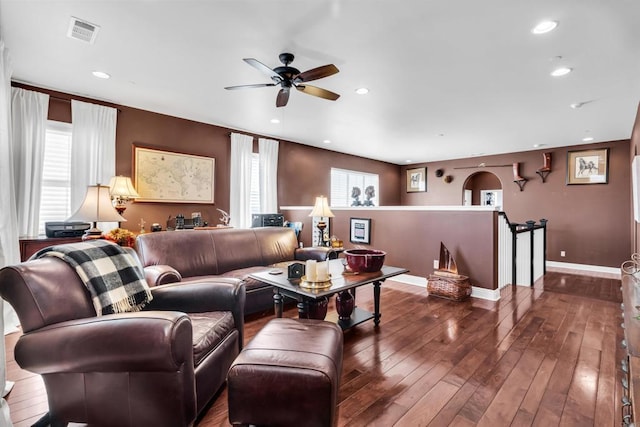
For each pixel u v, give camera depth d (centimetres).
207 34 242
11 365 220
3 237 242
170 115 452
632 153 506
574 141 592
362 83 330
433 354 239
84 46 261
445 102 385
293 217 599
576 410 173
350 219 534
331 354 145
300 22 225
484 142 607
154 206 439
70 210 365
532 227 498
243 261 366
